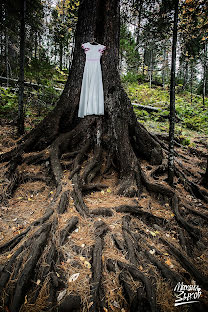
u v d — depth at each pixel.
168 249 2.35
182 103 11.91
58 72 10.13
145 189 3.48
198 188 3.66
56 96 7.55
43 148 3.98
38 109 7.29
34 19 5.76
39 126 4.11
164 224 2.81
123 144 3.77
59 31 7.46
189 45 3.75
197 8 3.30
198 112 10.81
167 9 3.36
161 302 1.75
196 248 2.49
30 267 1.83
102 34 3.92
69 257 2.06
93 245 2.20
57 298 1.70
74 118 4.07
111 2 3.88
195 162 5.48
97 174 3.58
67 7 7.37
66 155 3.72
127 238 2.32
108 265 2.01
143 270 2.01
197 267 2.20
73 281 1.83
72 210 2.71
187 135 8.21
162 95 12.68
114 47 4.00
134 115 4.16
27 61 9.24
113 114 3.90
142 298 1.74
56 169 3.39
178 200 3.20
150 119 9.12
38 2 5.39
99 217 2.67
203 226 2.85
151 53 15.35
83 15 3.97
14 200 3.01
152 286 1.83
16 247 2.12
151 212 2.92
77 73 4.04
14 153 3.84
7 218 2.62
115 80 4.00
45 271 1.86
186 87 19.28
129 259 2.08
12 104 6.73
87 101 3.77
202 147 6.96
